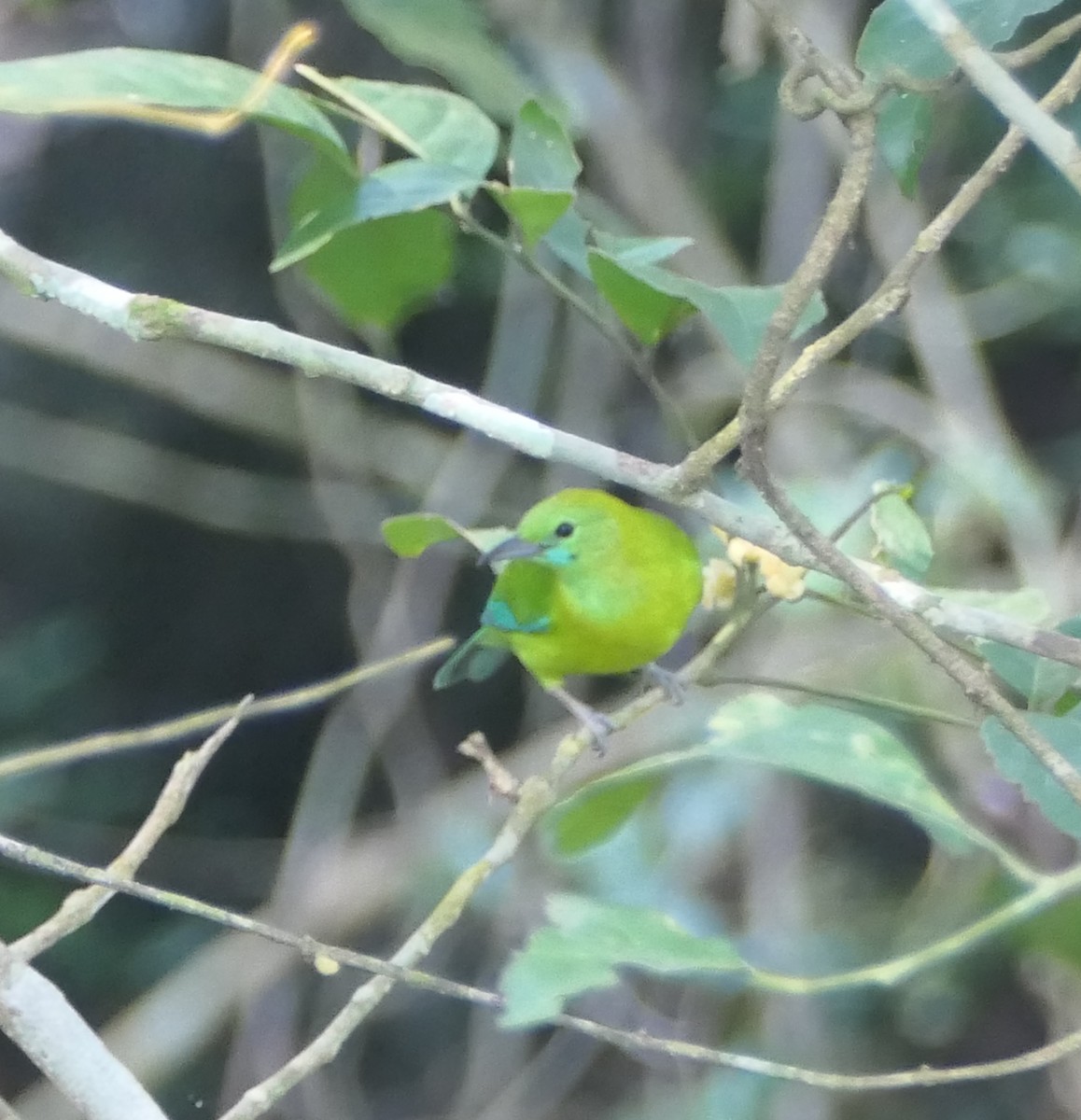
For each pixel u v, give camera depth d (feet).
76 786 43.04
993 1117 32.76
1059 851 27.30
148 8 32.96
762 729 16.75
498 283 34.81
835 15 25.46
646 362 15.85
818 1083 12.93
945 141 30.60
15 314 35.83
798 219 28.94
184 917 42.24
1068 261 31.50
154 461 40.81
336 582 44.24
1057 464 34.35
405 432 37.76
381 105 15.89
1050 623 17.04
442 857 35.60
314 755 41.45
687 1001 32.63
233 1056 36.76
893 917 32.42
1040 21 27.96
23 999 11.71
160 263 38.09
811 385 30.55
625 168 29.55
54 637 43.60
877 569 15.80
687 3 30.30
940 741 28.40
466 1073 36.94
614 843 30.32
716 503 12.91
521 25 27.17
